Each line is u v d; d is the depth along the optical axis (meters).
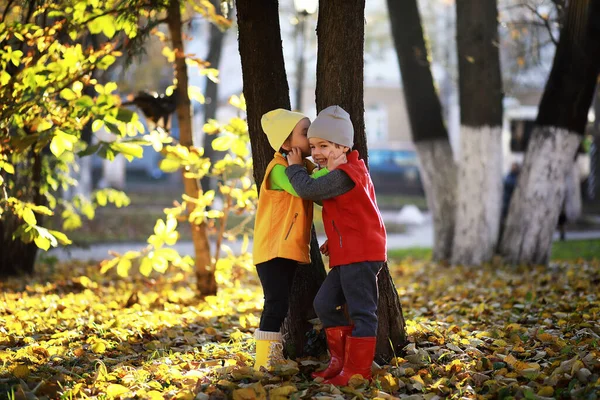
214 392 3.95
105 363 4.84
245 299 7.83
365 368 4.09
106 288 9.23
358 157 4.41
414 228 23.50
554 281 9.14
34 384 4.16
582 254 13.84
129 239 18.36
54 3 6.21
